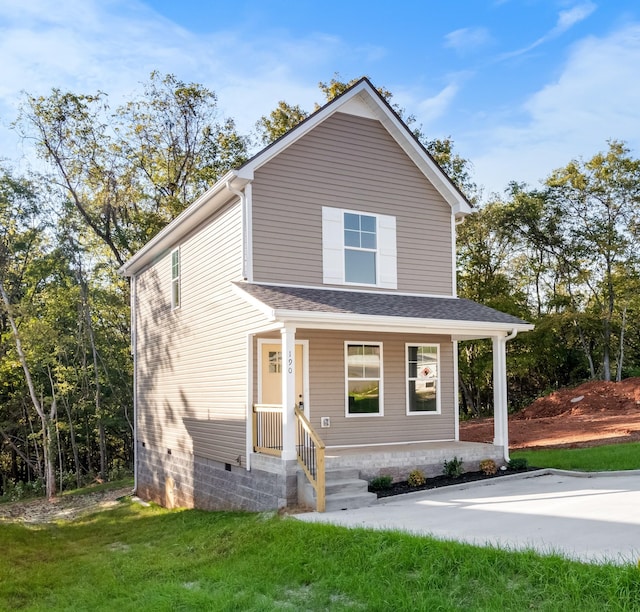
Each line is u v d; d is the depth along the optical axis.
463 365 30.81
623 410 22.67
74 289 31.27
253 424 12.95
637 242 29.39
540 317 30.61
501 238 30.22
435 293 15.63
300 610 6.35
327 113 14.24
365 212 14.84
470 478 12.86
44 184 30.62
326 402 14.09
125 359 34.25
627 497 10.00
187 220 16.02
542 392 32.19
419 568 6.79
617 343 32.09
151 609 6.79
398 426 14.92
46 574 9.96
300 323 11.68
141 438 20.80
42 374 32.34
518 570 6.28
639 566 5.60
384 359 14.96
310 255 13.98
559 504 9.76
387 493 11.62
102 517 18.06
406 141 15.34
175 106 31.73
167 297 18.53
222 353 14.40
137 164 31.66
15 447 33.47
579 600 5.47
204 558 9.07
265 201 13.58
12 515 21.45
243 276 13.30
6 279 29.97
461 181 31.72
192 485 16.00
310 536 8.54
